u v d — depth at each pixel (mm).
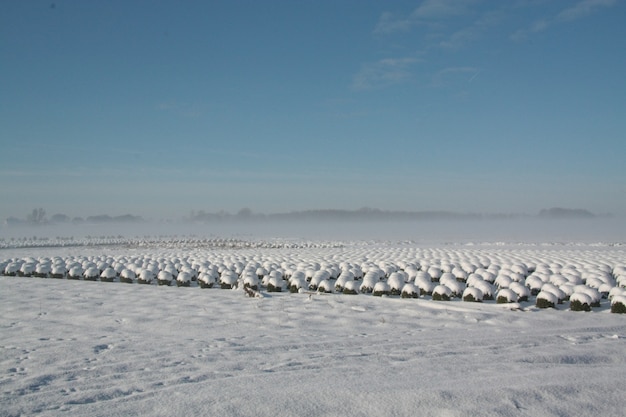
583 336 10688
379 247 48250
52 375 7766
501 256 31531
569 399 6367
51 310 14859
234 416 5914
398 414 5922
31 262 27328
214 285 21047
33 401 6523
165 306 15469
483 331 11398
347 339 10461
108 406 6281
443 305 14969
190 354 9141
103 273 23328
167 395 6645
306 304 15469
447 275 18344
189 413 5996
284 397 6434
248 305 15445
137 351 9477
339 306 14984
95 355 9156
